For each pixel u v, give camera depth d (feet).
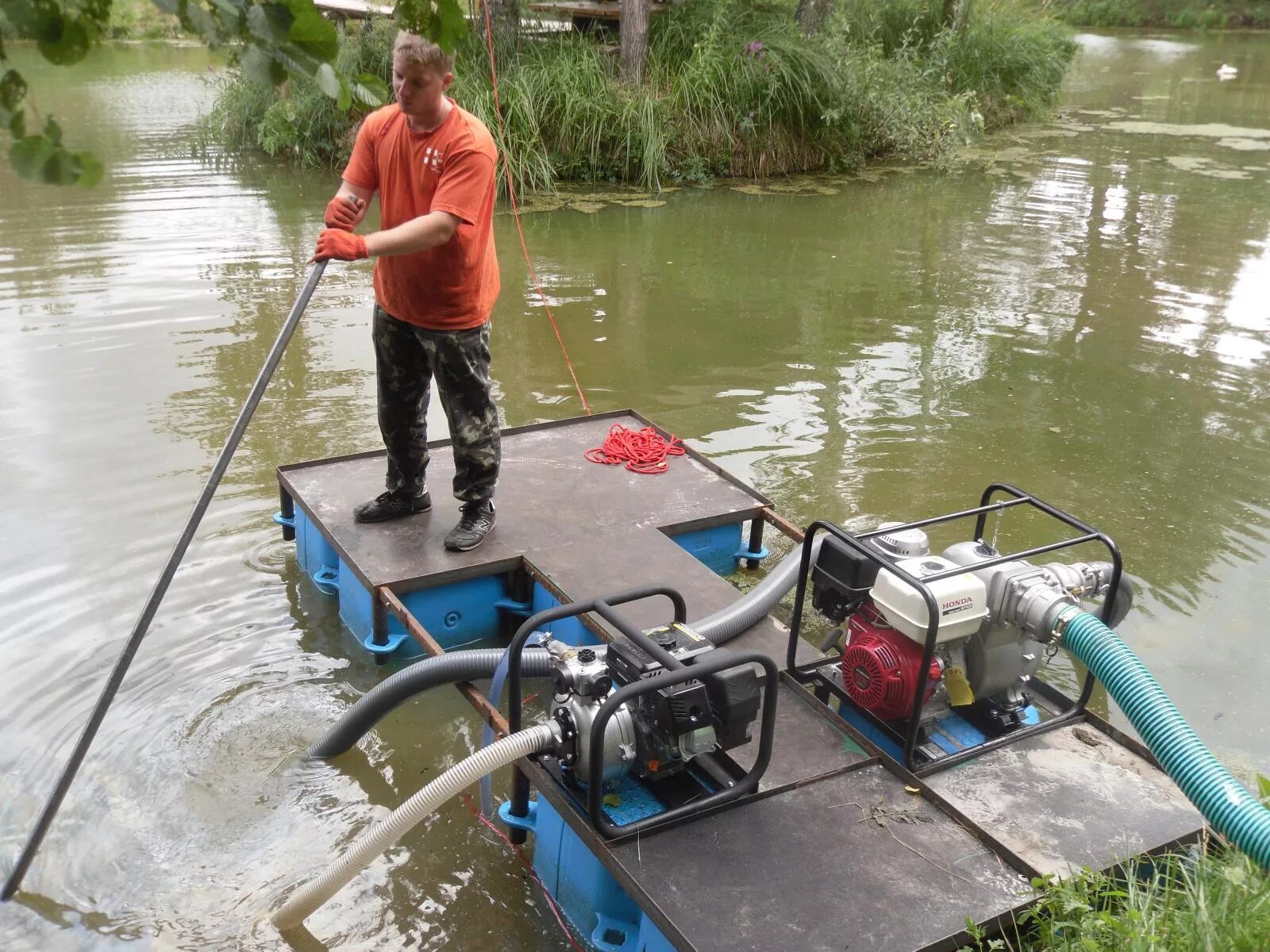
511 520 13.80
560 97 35.86
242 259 26.35
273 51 3.98
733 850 8.75
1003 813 9.25
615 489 14.74
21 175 3.84
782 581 12.47
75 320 22.09
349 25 38.63
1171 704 8.88
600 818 8.61
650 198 34.78
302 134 36.40
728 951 7.77
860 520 15.56
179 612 13.25
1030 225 31.86
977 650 10.25
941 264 27.89
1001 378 20.90
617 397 19.51
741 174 38.24
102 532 14.73
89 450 16.94
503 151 32.73
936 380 20.71
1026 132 46.16
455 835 10.37
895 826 9.13
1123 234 30.73
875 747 10.02
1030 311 24.53
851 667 10.32
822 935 7.96
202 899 9.46
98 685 11.87
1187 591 14.12
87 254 26.27
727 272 26.99
